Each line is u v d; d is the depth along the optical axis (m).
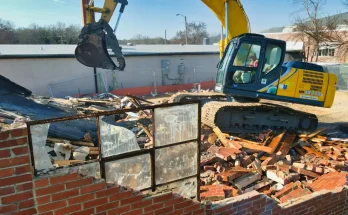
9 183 2.37
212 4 9.38
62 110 9.35
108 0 8.71
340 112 13.49
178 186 3.43
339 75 21.19
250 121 8.84
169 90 20.19
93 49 8.10
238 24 9.54
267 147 7.14
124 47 22.73
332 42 24.16
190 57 21.83
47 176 2.50
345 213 4.86
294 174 5.98
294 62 8.94
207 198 4.91
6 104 8.36
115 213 2.89
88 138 6.70
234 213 3.72
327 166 6.57
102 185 2.76
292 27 30.14
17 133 2.32
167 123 3.18
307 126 9.45
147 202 3.04
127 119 9.52
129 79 19.38
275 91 8.55
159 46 25.19
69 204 2.64
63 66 16.86
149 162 3.19
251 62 8.37
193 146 3.41
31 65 15.90
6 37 41.03
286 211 4.11
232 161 6.52
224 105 8.13
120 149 3.05
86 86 17.77
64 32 40.50
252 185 5.79
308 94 8.81
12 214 2.43
